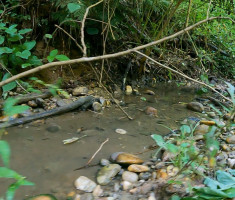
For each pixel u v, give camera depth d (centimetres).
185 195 112
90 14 248
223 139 175
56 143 163
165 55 356
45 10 259
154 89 297
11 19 248
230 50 388
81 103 217
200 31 361
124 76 280
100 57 100
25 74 86
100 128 188
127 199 114
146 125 199
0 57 215
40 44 258
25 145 158
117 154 147
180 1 258
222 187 111
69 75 258
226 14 355
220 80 351
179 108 241
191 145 123
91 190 121
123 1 290
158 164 142
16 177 70
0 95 212
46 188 121
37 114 195
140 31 314
